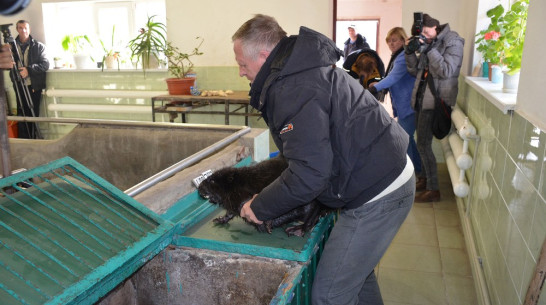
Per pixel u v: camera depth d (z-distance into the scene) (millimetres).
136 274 1604
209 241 1488
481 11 3445
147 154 2916
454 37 3426
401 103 3891
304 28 1301
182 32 5352
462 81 4090
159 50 5211
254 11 5082
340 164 1341
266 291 1444
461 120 3084
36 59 5547
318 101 1235
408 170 1462
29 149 3123
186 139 2801
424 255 2900
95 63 5953
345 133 1306
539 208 1372
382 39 8469
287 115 1238
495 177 2236
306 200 1259
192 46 5359
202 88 5469
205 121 5574
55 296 1021
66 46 5727
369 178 1360
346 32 8602
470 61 3684
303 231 1526
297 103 1230
